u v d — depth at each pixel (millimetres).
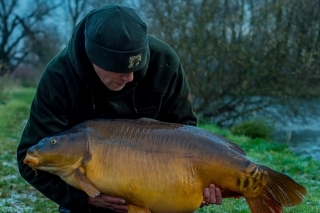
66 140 2725
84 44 2859
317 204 4785
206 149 2645
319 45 13711
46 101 3047
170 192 2629
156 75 3129
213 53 14039
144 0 14500
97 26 2674
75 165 2727
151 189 2633
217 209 4465
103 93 3023
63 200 3066
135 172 2645
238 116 14305
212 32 14023
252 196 2637
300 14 13617
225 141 2732
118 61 2658
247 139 10586
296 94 13633
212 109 14492
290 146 10945
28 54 38344
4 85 19969
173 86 3221
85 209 3023
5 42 37031
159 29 14250
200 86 14398
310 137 12445
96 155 2705
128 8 2770
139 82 3123
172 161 2637
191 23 14117
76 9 34875
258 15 13641
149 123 2775
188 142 2666
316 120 15047
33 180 3129
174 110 3303
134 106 3156
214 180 2645
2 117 13312
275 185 2604
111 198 2764
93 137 2738
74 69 3012
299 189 2568
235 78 13977
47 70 3066
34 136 3074
